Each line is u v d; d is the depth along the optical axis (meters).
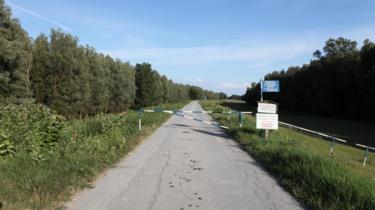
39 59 29.69
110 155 10.97
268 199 7.53
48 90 29.81
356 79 51.03
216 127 24.05
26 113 10.01
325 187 7.68
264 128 16.17
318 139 24.53
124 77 46.84
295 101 81.94
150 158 11.76
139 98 58.75
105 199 7.14
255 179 9.26
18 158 8.20
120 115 17.80
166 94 80.00
